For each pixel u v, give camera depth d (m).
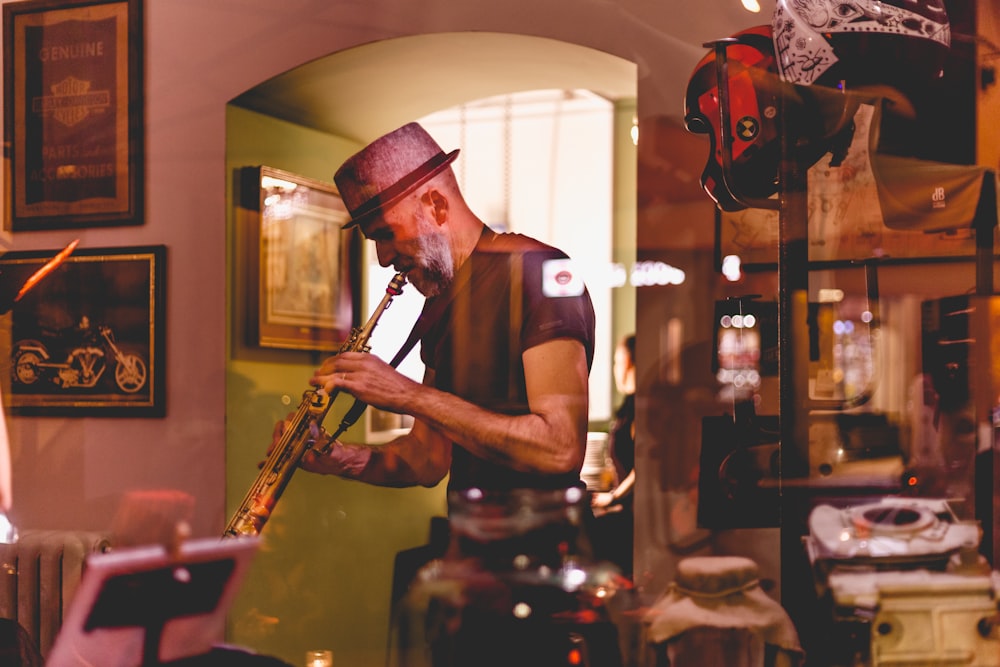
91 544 2.41
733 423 2.15
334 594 2.93
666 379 2.38
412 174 2.06
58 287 2.74
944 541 1.59
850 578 1.61
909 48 1.63
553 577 1.84
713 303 2.36
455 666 1.85
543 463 1.85
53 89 2.75
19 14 2.76
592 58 2.50
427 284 2.05
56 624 2.37
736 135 1.80
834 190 1.84
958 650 1.56
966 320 1.74
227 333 2.66
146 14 2.70
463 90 2.91
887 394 1.78
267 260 2.78
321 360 3.02
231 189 2.67
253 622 2.61
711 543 2.15
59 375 2.73
